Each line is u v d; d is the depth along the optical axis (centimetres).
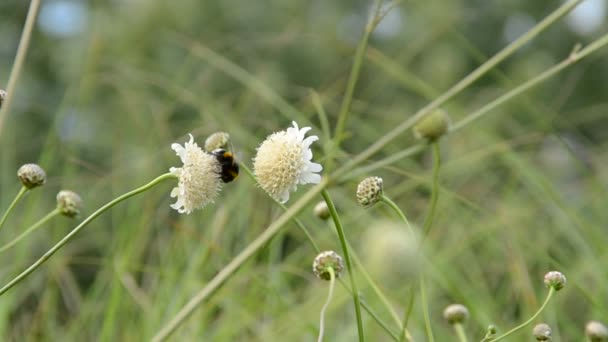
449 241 161
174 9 352
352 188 159
